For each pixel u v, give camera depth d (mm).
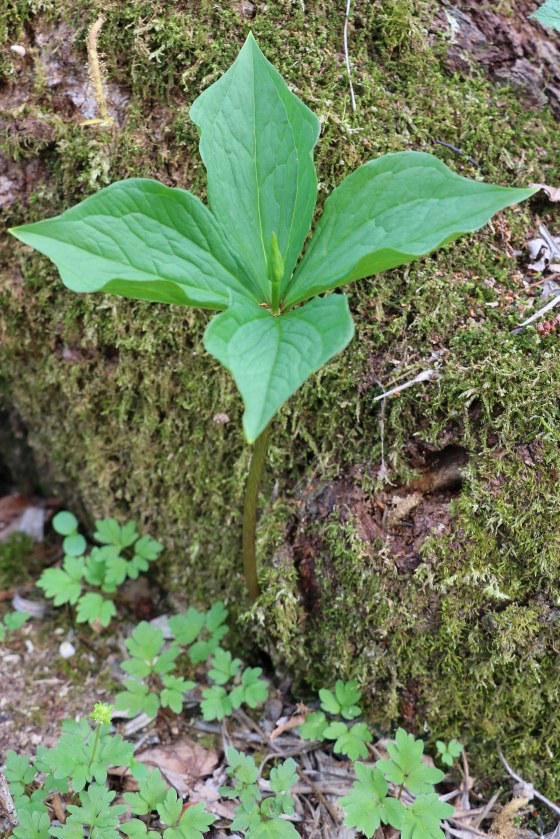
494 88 455
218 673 441
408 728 437
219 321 342
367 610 428
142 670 443
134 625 494
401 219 364
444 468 422
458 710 427
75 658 479
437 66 447
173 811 391
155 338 453
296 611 445
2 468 580
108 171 442
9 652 481
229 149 383
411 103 441
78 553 487
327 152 430
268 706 457
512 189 353
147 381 461
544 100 458
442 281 428
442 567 415
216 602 473
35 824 384
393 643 426
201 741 444
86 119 442
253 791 403
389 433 425
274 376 331
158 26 426
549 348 414
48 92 443
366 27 437
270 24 429
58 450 509
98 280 353
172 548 489
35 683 468
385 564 423
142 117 439
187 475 469
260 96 385
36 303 468
